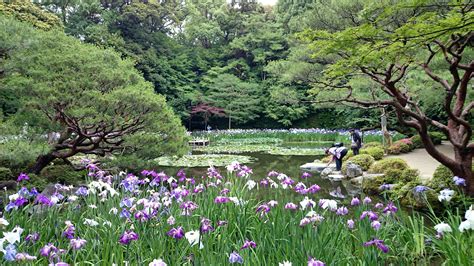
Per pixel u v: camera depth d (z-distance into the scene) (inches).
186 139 392.8
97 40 952.3
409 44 208.5
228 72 1284.4
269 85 1230.3
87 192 180.2
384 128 655.1
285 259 130.0
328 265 130.0
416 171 330.0
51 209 162.4
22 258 108.0
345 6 352.2
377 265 138.6
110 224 152.4
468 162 253.1
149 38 1139.3
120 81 323.6
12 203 145.9
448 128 264.8
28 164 337.1
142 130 358.6
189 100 1174.3
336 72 265.1
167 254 134.6
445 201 192.5
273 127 1251.8
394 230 177.9
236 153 737.0
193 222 169.5
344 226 167.2
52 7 1027.9
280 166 540.1
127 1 1122.7
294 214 168.1
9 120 279.9
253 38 1256.8
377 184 340.2
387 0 271.6
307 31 243.3
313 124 1217.4
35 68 301.6
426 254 159.3
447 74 399.5
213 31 1336.1
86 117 296.4
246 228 167.0
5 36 251.6
